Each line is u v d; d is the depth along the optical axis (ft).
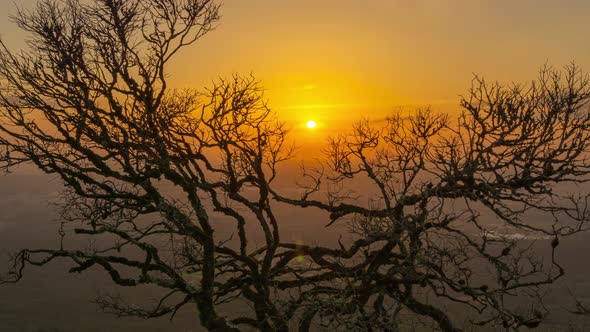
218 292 51.88
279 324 49.42
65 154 45.09
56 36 44.34
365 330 45.73
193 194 47.47
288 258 52.21
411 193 49.85
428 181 49.16
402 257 51.11
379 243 55.77
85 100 44.39
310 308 49.11
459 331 50.19
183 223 46.96
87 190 47.47
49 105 44.57
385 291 49.85
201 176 48.55
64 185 47.01
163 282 47.14
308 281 51.78
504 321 45.80
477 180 47.39
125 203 47.62
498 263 47.24
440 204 47.55
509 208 46.88
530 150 46.80
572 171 45.37
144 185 45.85
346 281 50.01
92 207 47.50
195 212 47.50
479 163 47.32
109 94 44.96
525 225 46.60
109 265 46.03
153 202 47.75
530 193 48.32
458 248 46.65
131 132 45.57
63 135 44.24
